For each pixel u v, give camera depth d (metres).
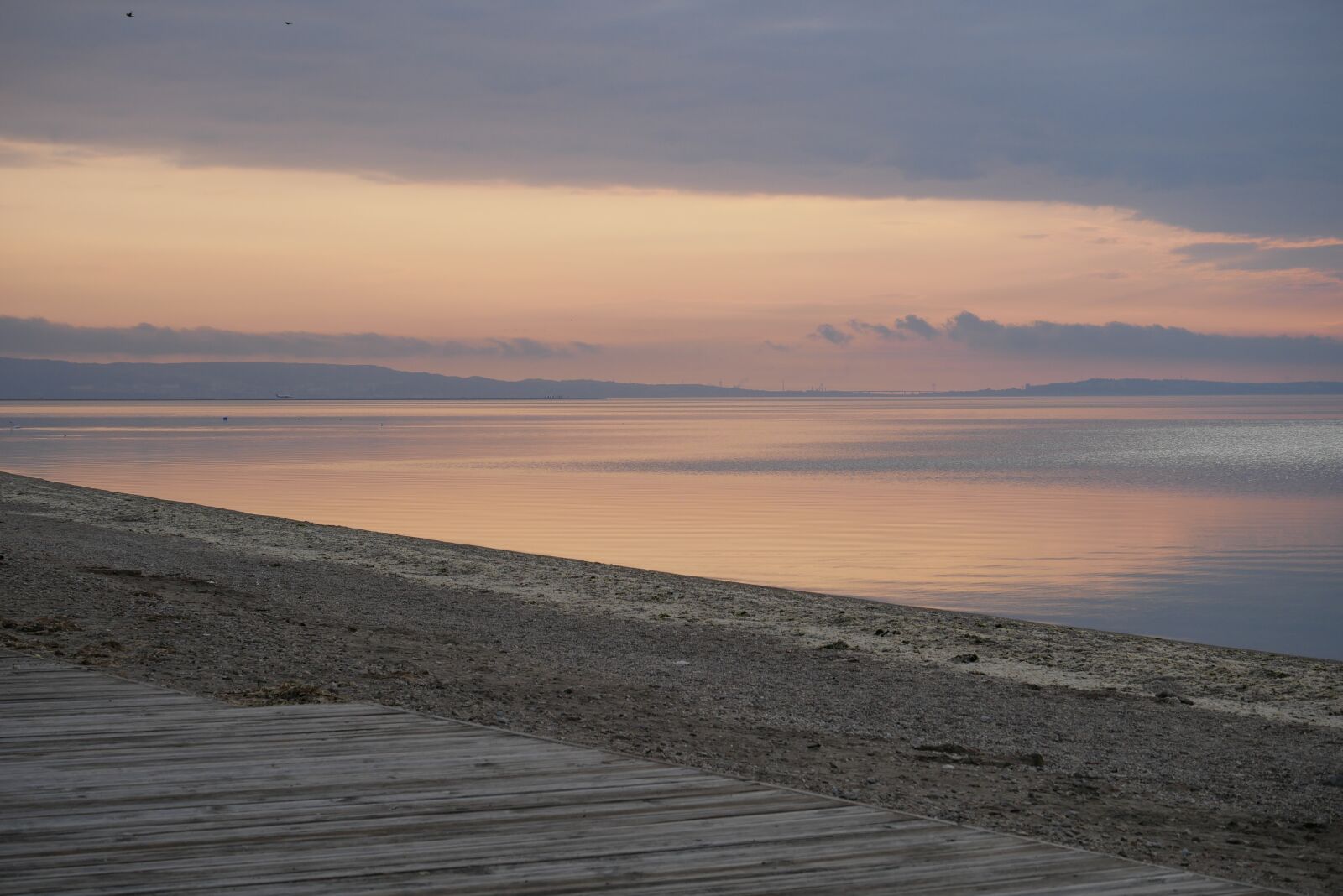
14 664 10.04
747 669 13.87
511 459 79.62
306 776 6.62
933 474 67.00
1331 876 6.87
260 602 16.47
